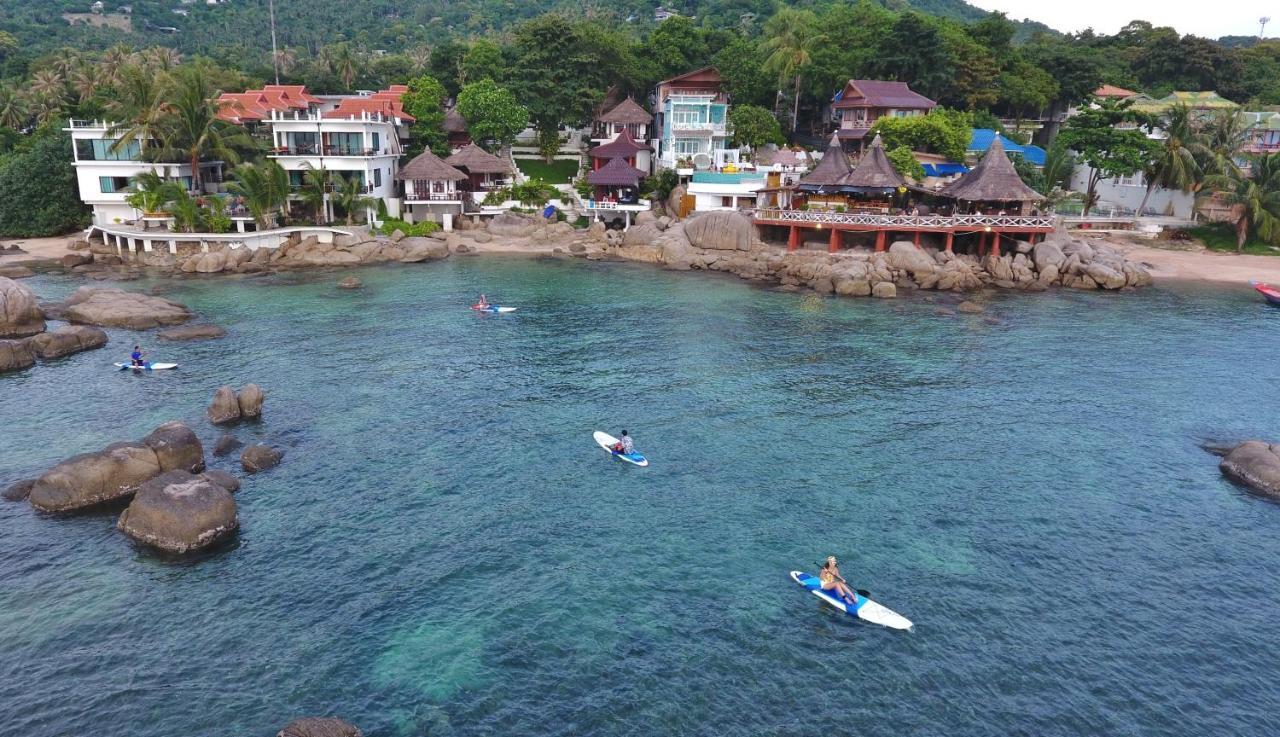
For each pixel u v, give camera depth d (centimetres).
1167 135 9488
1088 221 9450
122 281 7075
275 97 10688
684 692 2255
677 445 3862
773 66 10394
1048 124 11988
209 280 7175
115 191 8550
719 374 4881
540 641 2453
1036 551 3008
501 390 4538
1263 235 8812
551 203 9569
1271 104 12319
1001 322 6216
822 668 2366
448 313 6156
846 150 10181
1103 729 2150
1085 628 2569
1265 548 3072
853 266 7200
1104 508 3344
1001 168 7825
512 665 2345
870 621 2567
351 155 8681
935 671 2361
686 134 9988
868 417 4247
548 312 6238
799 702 2228
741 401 4444
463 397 4419
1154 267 8256
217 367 4816
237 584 2711
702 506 3297
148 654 2362
